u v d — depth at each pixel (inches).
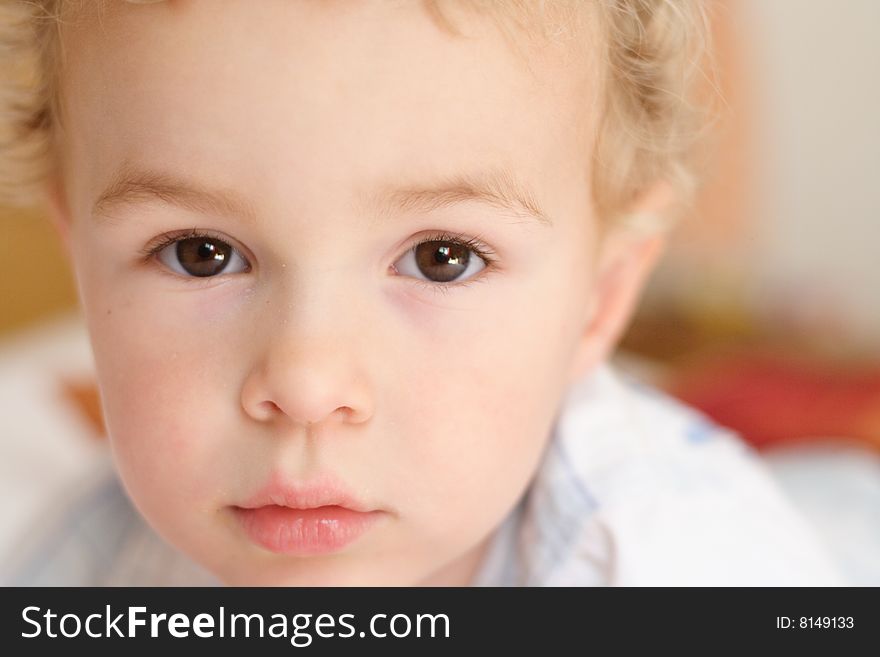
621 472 37.2
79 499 43.4
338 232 24.5
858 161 92.1
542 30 26.1
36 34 30.1
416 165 24.4
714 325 87.7
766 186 90.6
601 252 32.2
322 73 23.6
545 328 28.3
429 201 24.8
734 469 40.0
